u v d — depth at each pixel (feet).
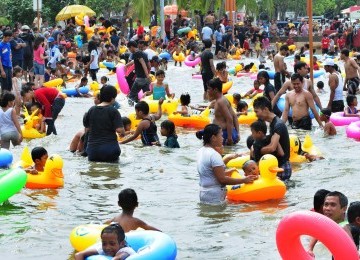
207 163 47.80
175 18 244.01
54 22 222.89
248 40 221.25
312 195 48.85
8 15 209.46
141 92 96.27
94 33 181.16
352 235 33.58
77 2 228.84
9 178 46.65
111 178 54.54
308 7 87.20
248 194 47.62
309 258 32.42
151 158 61.41
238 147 65.72
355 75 102.06
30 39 122.52
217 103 65.87
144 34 201.98
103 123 60.08
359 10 319.27
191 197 49.44
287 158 52.60
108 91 60.49
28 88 80.94
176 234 41.52
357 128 70.44
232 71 148.66
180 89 123.24
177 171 57.06
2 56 96.73
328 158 60.34
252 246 39.22
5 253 38.52
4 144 65.00
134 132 67.67
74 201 48.19
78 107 97.86
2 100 65.10
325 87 123.54
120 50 187.11
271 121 52.60
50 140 71.46
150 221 43.96
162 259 32.94
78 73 138.41
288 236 31.96
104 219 44.11
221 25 207.92
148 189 51.52
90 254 33.76
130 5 265.13
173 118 78.95
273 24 265.95
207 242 40.04
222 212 45.75
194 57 168.14
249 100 98.68
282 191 48.03
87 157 61.72
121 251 33.04
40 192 50.37
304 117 74.59
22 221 43.78
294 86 74.79
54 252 38.73
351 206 34.27
